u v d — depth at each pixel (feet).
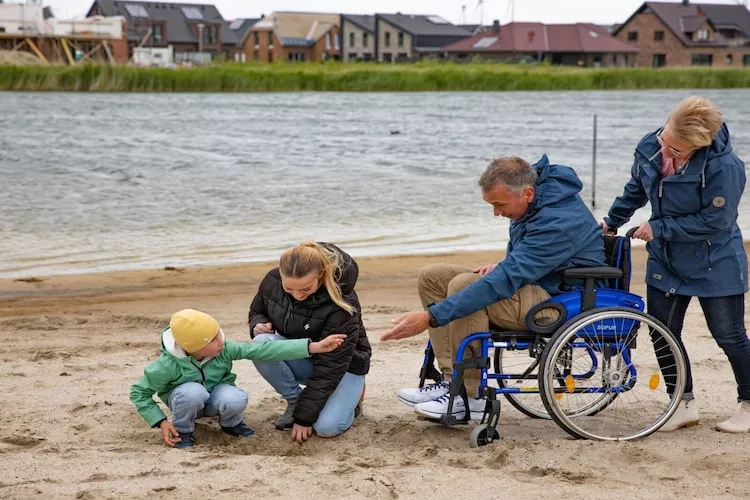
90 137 77.71
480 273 15.06
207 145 72.79
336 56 359.25
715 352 20.38
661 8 310.86
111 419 15.42
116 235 35.60
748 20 322.34
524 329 14.51
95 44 250.37
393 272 29.66
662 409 16.15
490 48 309.63
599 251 14.53
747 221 39.88
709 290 14.55
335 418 14.65
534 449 13.80
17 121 91.56
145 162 60.49
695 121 13.47
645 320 14.25
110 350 20.43
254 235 36.06
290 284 13.69
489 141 77.92
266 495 11.81
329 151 69.26
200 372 14.19
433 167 59.16
